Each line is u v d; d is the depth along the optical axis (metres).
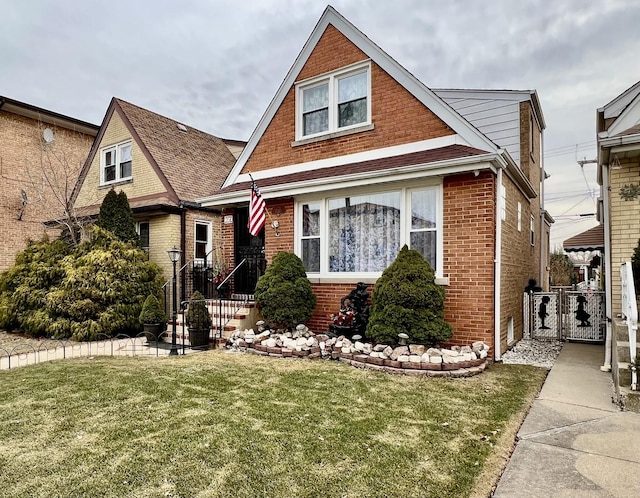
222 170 15.20
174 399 4.55
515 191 8.52
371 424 3.80
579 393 4.84
